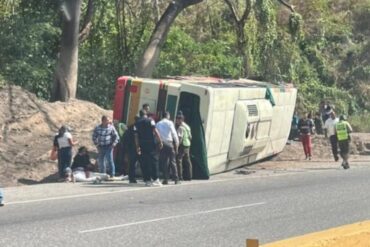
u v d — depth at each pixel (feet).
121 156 91.30
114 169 88.89
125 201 66.85
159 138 81.76
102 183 83.97
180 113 88.38
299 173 98.27
